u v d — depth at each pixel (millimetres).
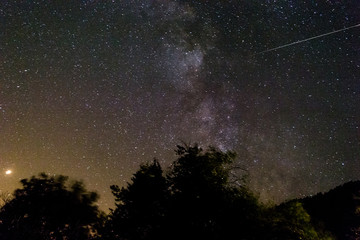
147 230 7527
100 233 8250
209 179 7727
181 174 7992
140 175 8234
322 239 9031
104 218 8992
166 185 8109
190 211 7285
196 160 8031
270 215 7484
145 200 7844
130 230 7664
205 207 7320
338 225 13797
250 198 7566
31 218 8203
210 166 7938
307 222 8445
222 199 7465
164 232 7121
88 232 8695
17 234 7539
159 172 8383
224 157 8266
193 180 7695
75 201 9047
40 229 8062
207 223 7230
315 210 15742
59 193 9000
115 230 7824
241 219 7145
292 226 7969
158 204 7688
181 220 7180
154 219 7539
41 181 9102
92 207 9242
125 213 7945
